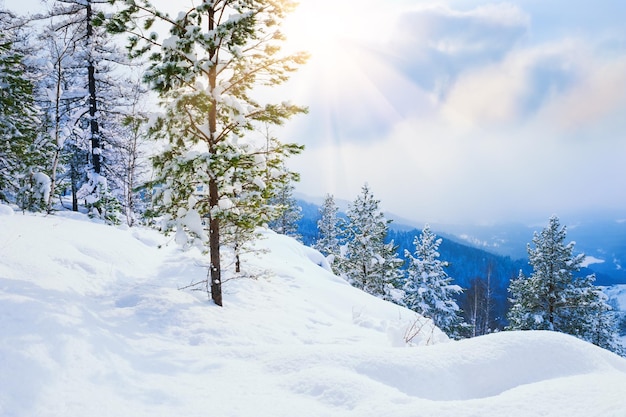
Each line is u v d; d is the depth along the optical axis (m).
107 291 8.37
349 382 4.11
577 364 4.58
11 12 19.66
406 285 31.77
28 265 7.20
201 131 8.90
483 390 4.37
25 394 3.40
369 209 28.73
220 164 8.35
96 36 19.73
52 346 4.22
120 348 5.21
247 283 13.12
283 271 16.47
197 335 6.94
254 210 9.42
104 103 21.03
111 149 21.44
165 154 8.85
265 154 9.27
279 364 4.93
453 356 4.80
